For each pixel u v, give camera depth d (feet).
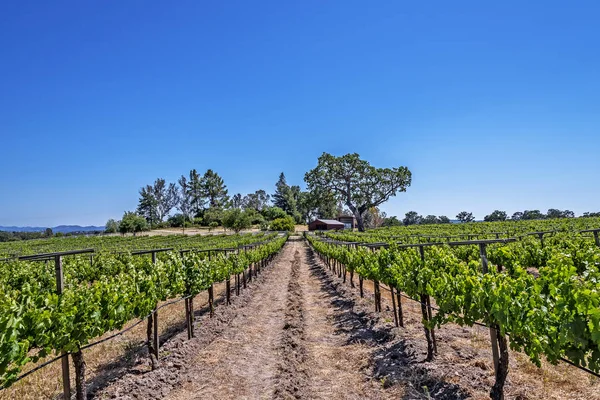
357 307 30.81
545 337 10.46
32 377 17.53
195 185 327.06
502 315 11.63
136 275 20.02
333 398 15.67
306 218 359.66
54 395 15.75
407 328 22.91
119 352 21.22
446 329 22.06
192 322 24.85
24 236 232.94
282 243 118.32
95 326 14.71
